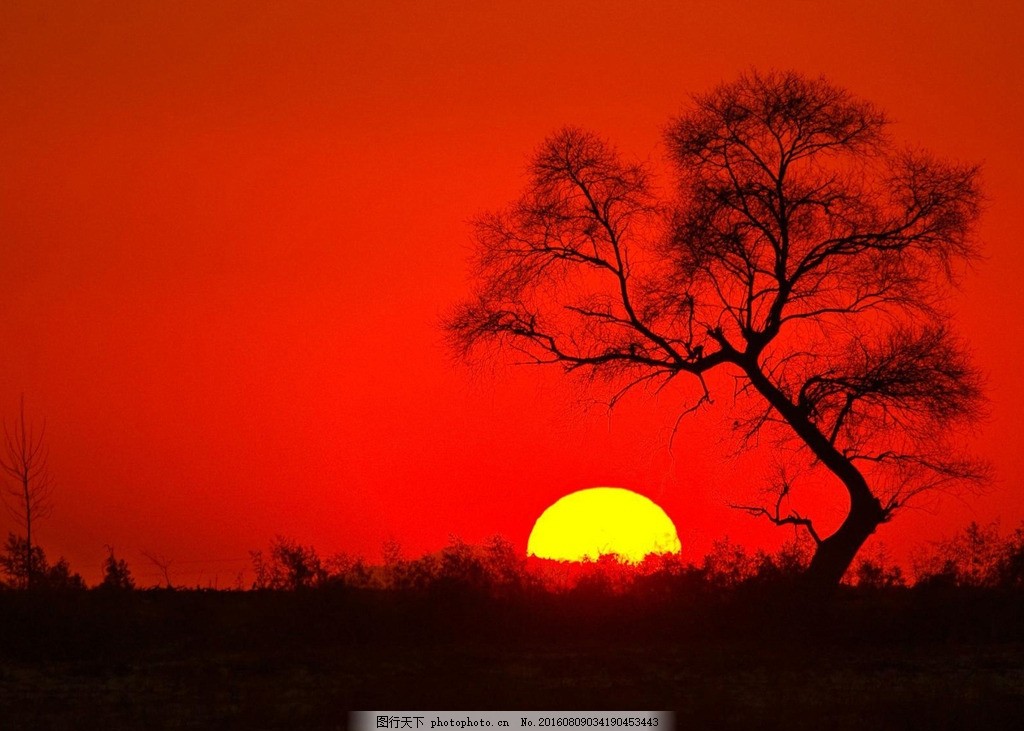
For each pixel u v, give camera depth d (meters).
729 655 83.88
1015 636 92.75
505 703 63.81
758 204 104.62
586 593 97.81
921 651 86.88
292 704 64.88
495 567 103.56
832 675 75.88
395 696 65.50
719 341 105.06
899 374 101.81
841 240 104.88
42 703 66.19
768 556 105.06
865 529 101.12
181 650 85.94
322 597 93.75
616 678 74.12
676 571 103.56
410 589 98.12
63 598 91.69
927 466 103.69
